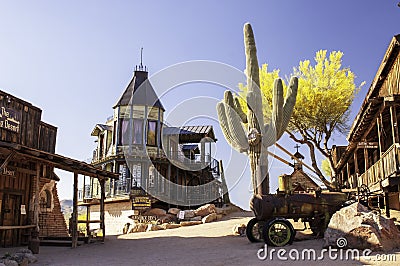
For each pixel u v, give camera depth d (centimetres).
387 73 1628
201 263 992
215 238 1538
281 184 1345
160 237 1736
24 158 1284
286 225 1212
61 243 1529
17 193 1562
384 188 1464
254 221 1344
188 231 1877
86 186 3334
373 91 1780
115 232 2739
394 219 1439
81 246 1506
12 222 1533
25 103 1573
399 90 1477
